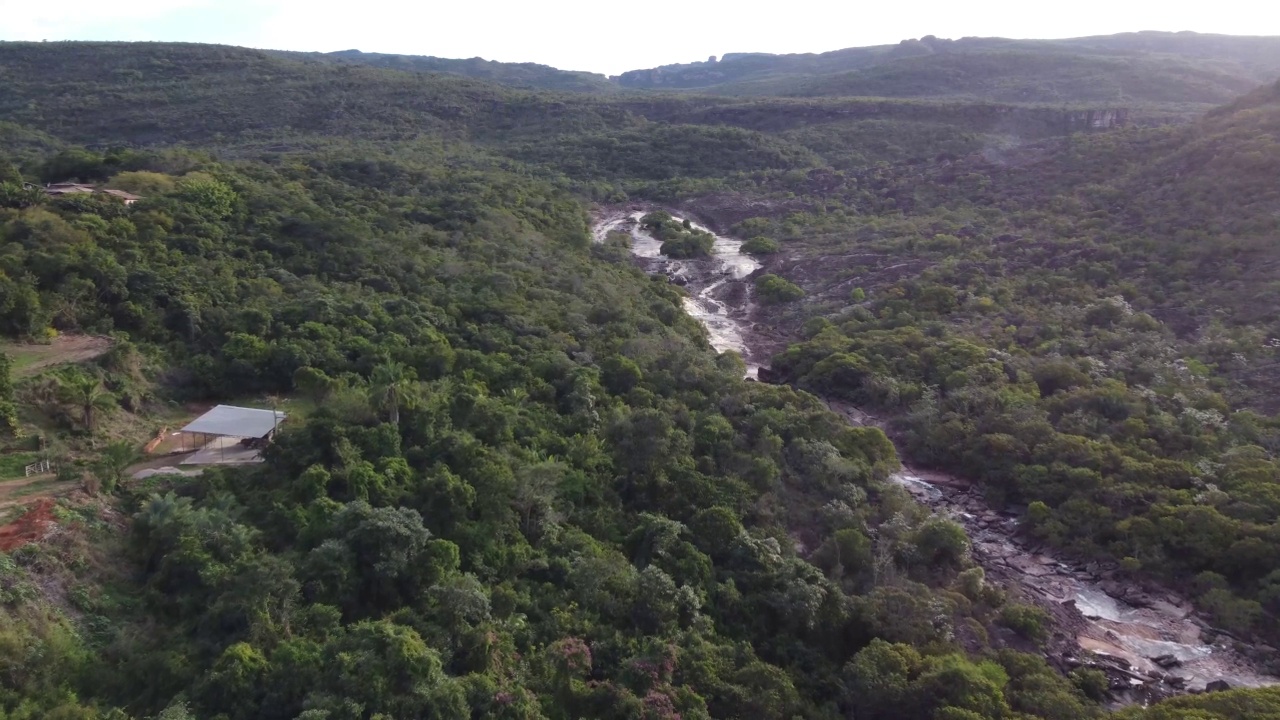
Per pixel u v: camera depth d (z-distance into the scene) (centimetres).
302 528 2614
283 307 4397
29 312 3616
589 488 3494
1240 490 3903
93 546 2400
